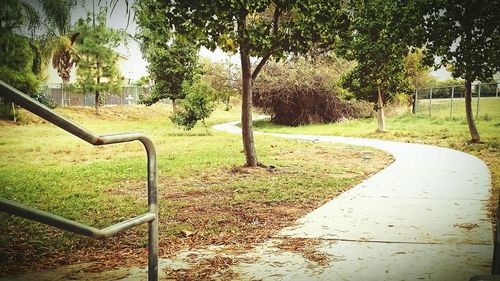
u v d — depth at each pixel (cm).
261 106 3466
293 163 1091
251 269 358
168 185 809
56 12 965
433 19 1367
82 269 366
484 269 347
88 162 1183
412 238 433
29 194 733
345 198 639
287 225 502
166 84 3350
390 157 1185
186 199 677
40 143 1720
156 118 3888
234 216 557
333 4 826
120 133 214
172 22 725
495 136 1605
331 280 330
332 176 880
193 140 1858
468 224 481
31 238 470
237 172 954
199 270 358
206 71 3041
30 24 977
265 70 3175
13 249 429
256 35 795
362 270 350
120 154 1379
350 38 946
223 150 1434
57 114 175
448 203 589
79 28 2030
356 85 2083
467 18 1340
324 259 378
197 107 2205
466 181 762
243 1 716
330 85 3067
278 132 2686
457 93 3634
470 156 1146
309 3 795
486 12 1305
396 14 1433
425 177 816
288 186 762
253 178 871
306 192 703
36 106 167
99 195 729
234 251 409
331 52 2848
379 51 1802
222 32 746
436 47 1388
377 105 2139
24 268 372
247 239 450
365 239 434
